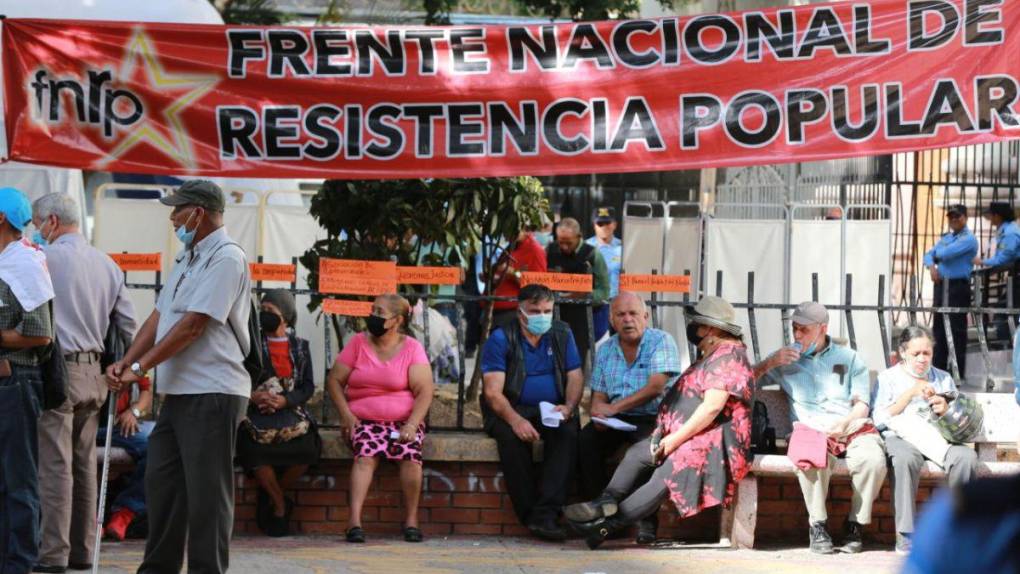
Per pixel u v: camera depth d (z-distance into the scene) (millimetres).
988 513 1860
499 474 8453
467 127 8406
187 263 6344
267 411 8055
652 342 8547
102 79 8281
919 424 8125
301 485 8406
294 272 8633
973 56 8281
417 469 8188
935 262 12875
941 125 8297
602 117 8375
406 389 8336
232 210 10977
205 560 6266
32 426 6480
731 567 7574
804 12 8312
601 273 11820
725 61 8359
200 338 6273
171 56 8328
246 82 8367
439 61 8406
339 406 8281
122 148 8305
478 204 9023
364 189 9008
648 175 22469
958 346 12766
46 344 6453
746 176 17234
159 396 9078
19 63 8234
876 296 11711
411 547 7969
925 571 1881
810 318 8500
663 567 7543
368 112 8398
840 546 8305
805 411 8492
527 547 8086
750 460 8141
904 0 8281
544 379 8492
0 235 6473
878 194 13844
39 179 10664
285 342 8172
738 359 8094
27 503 6445
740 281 11617
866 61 8305
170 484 6340
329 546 7949
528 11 20938
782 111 8336
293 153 8398
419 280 8609
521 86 8391
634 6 19812
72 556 7051
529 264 11328
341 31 8391
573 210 22609
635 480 8141
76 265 6914
